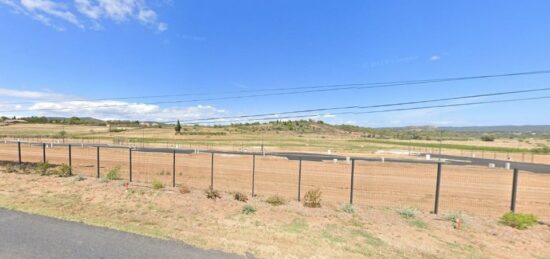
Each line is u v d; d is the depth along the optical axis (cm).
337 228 725
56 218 722
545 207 1368
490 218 890
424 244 631
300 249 573
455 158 4256
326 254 554
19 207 816
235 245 579
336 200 1373
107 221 718
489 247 635
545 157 4728
